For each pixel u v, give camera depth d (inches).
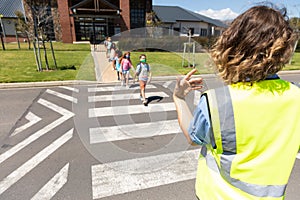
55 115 166.2
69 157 108.1
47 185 88.6
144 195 84.0
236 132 29.4
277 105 28.9
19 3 1186.6
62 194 83.9
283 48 29.1
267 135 29.4
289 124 29.5
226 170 32.9
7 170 97.7
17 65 394.9
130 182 90.8
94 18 936.3
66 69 366.0
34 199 81.4
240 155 31.0
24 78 288.4
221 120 29.6
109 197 82.8
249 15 30.1
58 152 112.6
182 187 88.4
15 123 150.6
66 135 131.7
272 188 30.9
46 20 365.4
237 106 29.0
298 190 87.0
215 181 35.4
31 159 106.4
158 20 999.0
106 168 99.3
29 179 92.0
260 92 29.2
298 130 30.2
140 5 994.7
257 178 30.8
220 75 33.6
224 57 31.6
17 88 254.5
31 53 576.1
